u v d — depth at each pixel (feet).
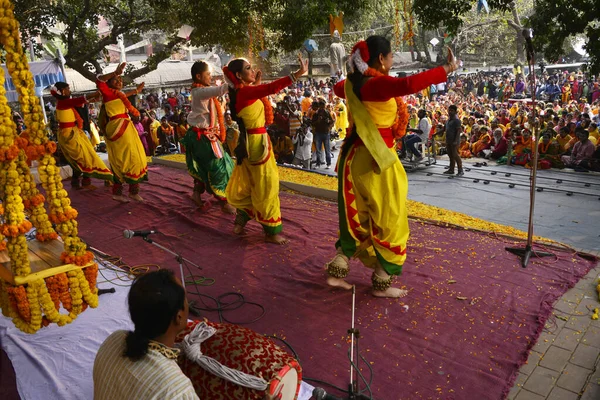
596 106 66.69
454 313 15.16
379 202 15.14
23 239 11.93
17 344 14.07
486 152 46.21
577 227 24.68
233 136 32.14
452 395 11.73
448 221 23.71
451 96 95.91
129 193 27.96
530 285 16.76
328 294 16.66
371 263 16.57
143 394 6.73
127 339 7.19
